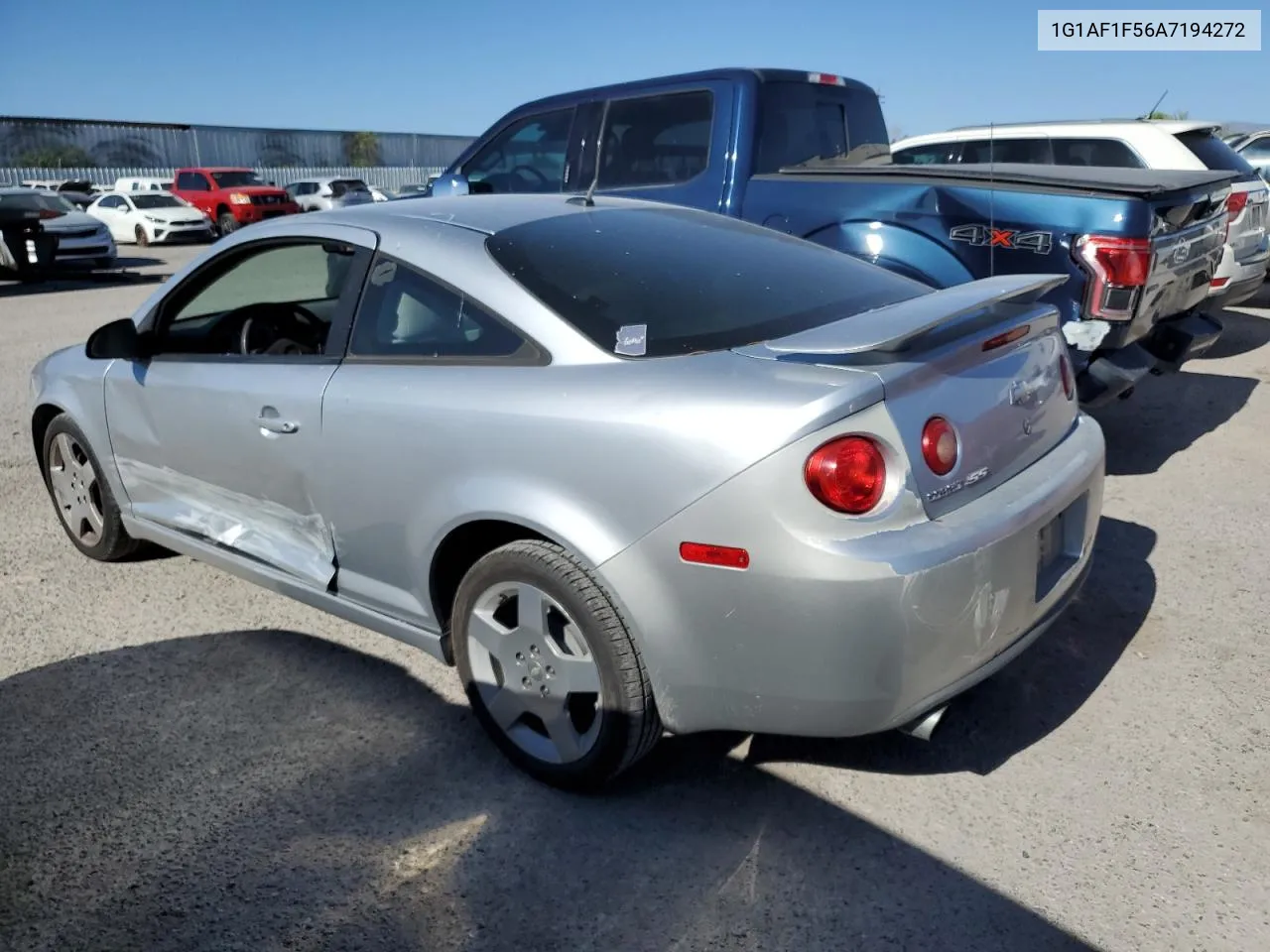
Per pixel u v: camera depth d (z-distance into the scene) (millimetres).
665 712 2598
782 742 3041
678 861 2559
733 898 2426
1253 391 7160
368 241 3227
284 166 43312
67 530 4566
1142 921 2322
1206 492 5117
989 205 4664
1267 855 2521
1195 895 2396
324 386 3131
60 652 3701
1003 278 2963
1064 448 2910
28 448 6352
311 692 3393
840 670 2330
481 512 2721
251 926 2371
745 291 2971
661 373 2525
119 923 2389
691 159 6285
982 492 2541
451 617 3029
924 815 2701
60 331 11383
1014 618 2539
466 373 2826
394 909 2414
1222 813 2676
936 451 2398
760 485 2295
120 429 3986
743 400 2355
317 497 3230
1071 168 5660
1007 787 2807
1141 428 6305
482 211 3311
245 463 3445
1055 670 3402
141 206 25234
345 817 2752
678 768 2930
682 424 2389
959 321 2721
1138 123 8055
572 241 3094
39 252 16344
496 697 2910
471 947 2299
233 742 3111
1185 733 3031
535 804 2791
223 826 2723
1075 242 4590
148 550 4566
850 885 2459
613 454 2477
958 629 2383
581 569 2609
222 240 3723
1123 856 2531
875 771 2898
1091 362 4684
